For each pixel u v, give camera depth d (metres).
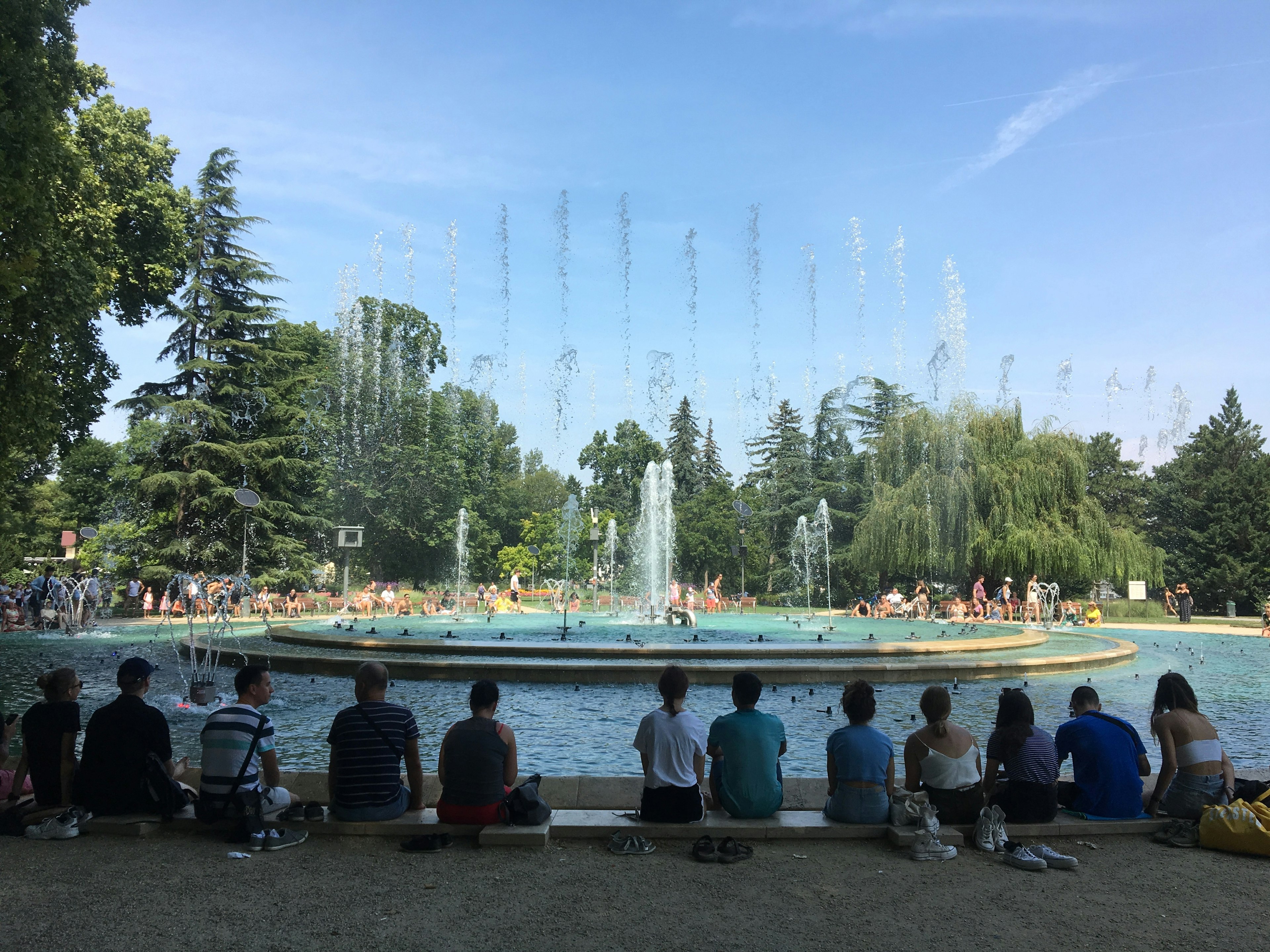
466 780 5.98
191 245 37.09
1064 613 34.94
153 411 38.84
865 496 57.03
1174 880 5.27
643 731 6.26
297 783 6.99
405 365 61.72
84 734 10.88
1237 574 54.19
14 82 11.38
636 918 4.59
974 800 6.13
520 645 17.16
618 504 81.56
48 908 4.62
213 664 18.14
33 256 10.96
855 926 4.51
